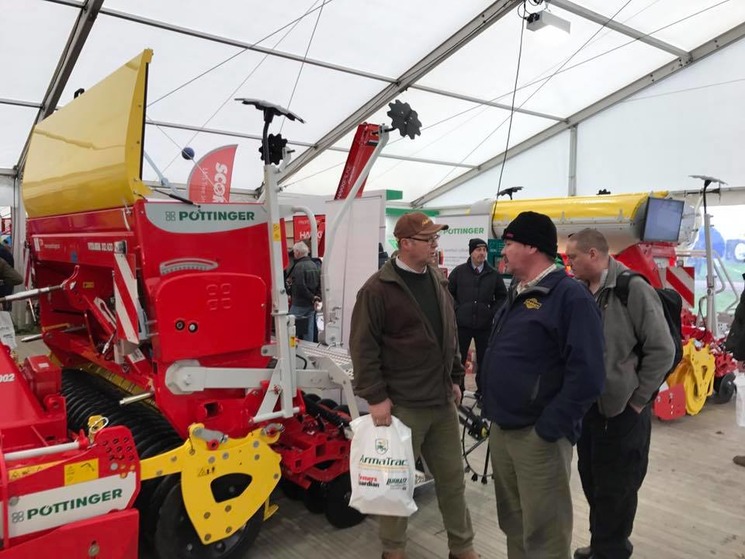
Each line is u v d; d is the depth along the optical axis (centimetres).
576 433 203
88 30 627
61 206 295
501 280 525
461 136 1112
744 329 395
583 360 185
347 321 421
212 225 238
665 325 226
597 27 820
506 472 215
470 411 353
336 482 295
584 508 330
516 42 824
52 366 261
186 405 239
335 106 930
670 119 956
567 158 1111
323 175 1167
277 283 251
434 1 721
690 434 471
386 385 242
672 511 329
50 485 198
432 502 333
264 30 705
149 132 876
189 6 640
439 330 243
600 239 236
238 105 845
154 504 239
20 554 191
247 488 252
